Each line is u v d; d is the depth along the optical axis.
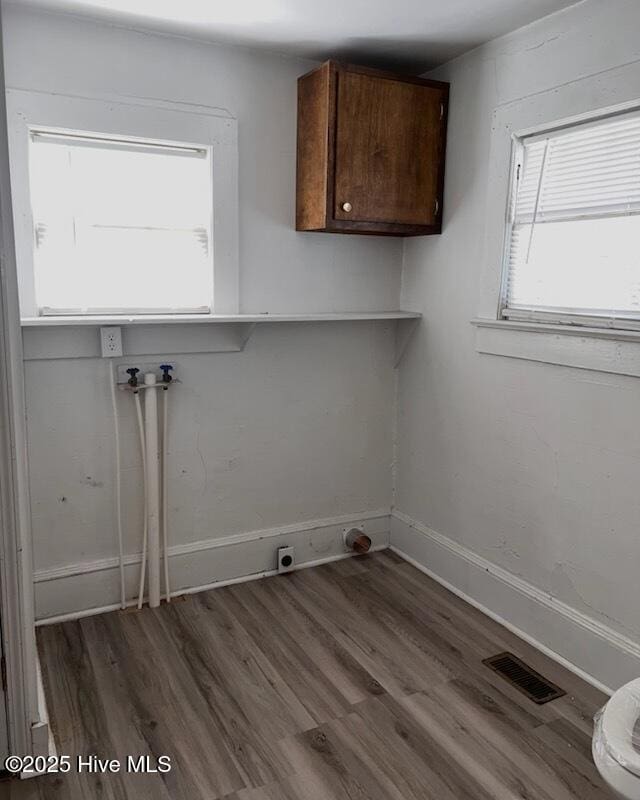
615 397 2.04
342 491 3.05
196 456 2.68
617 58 1.94
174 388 2.59
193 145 2.44
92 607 2.56
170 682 2.13
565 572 2.27
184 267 2.53
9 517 1.64
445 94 2.59
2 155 1.54
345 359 2.94
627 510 2.04
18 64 2.13
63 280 2.34
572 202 2.15
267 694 2.08
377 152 2.49
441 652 2.33
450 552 2.79
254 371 2.74
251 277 2.64
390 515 3.17
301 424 2.89
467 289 2.60
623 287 2.01
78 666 2.21
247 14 2.16
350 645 2.36
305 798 1.68
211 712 2.00
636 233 1.96
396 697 2.08
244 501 2.82
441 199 2.68
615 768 1.28
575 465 2.20
